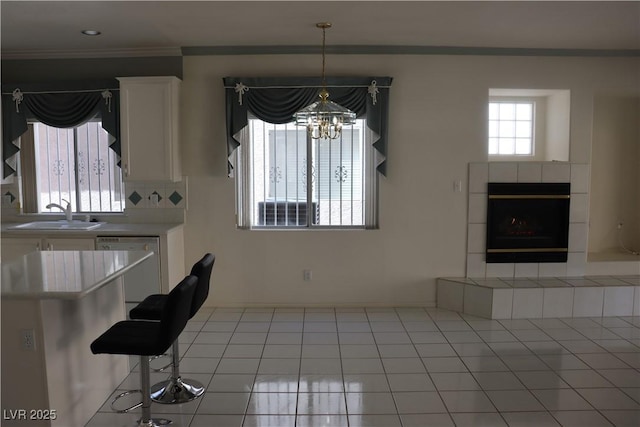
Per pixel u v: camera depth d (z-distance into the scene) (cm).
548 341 416
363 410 306
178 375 325
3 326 251
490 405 312
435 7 359
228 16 379
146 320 313
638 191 550
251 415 300
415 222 500
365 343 413
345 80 477
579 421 292
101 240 454
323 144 502
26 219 516
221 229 502
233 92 479
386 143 484
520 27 411
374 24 404
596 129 546
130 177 471
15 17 379
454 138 493
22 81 495
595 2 346
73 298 237
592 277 507
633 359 380
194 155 495
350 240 501
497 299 469
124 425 289
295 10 365
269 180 506
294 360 379
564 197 500
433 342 415
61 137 515
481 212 500
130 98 464
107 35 433
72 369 277
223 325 455
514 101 528
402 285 507
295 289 506
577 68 489
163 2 345
